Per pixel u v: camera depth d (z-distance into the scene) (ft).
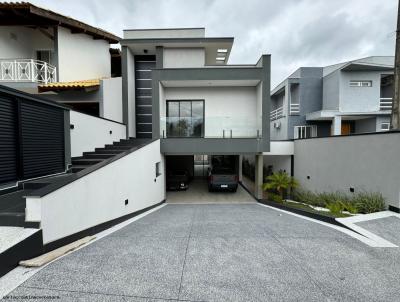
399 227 14.28
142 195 23.17
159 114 32.07
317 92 52.24
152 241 12.30
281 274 8.73
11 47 32.42
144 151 23.73
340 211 18.62
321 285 8.02
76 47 34.99
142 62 39.91
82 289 7.58
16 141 14.73
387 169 18.83
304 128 51.88
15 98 14.55
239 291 7.63
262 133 31.42
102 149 26.25
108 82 32.65
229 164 45.98
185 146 31.37
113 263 9.48
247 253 10.66
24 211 10.96
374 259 10.06
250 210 24.50
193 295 7.39
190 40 35.68
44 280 8.04
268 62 31.55
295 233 13.84
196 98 36.42
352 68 45.47
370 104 46.52
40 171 16.75
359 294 7.54
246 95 36.24
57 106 18.33
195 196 35.42
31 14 29.53
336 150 26.05
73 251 10.80
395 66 22.82
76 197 12.51
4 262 8.29
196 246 11.53
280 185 29.68
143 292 7.50
